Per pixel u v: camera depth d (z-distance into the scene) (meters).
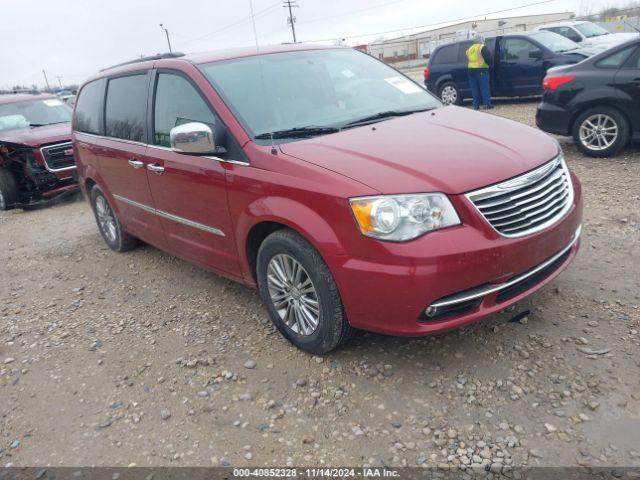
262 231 3.52
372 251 2.78
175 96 4.12
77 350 3.95
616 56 6.91
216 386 3.27
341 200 2.85
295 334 3.47
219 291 4.63
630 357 3.02
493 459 2.49
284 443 2.74
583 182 6.21
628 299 3.59
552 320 3.45
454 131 3.46
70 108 10.70
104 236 6.16
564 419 2.66
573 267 4.12
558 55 11.80
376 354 3.34
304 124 3.68
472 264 2.73
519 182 2.96
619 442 2.48
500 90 12.81
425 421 2.76
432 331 2.81
